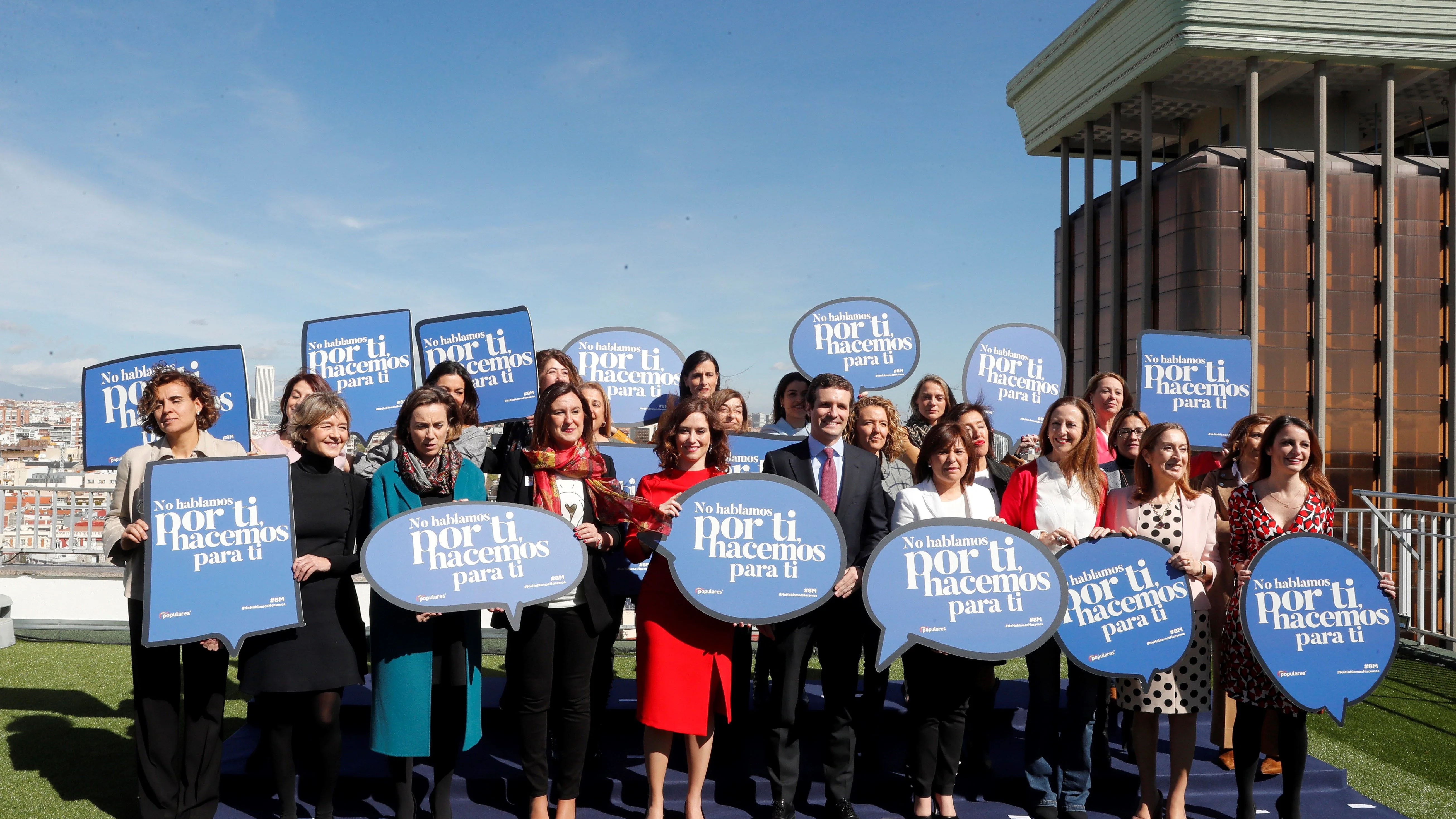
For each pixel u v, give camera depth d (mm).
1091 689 3594
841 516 3664
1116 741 4562
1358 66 25203
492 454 4438
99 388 4711
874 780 3879
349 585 3473
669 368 5879
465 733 3463
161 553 3281
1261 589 3514
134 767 4270
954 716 3643
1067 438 3760
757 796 3844
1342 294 25453
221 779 3830
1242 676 3596
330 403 3494
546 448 3598
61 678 6000
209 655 3471
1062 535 3623
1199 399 5453
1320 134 24688
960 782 3957
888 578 3498
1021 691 5250
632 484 4762
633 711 4527
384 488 3436
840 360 5547
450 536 3344
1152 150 34688
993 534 3543
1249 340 5500
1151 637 3547
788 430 5387
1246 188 24734
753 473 3496
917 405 4801
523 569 3369
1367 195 25625
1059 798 3717
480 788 3840
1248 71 24891
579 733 3467
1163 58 25469
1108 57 28406
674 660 3451
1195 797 3967
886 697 5109
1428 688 6004
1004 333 5762
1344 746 4812
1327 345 25344
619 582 4199
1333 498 3715
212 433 4820
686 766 4086
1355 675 3482
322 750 3391
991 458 4285
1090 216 31000
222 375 4836
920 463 3789
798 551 3482
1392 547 7461
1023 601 3510
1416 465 25781
